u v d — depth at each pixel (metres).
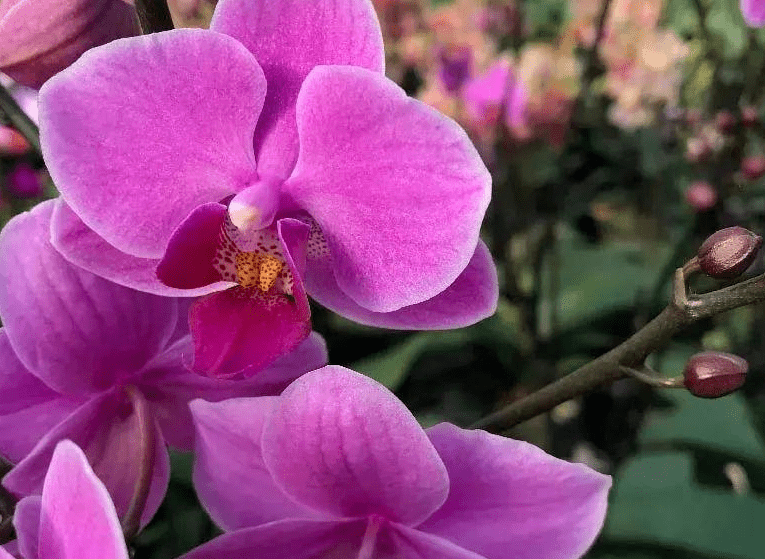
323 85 0.17
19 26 0.20
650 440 0.40
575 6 0.50
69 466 0.16
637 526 0.35
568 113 0.45
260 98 0.18
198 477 0.19
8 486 0.19
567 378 0.20
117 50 0.17
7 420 0.20
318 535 0.19
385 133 0.18
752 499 0.36
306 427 0.17
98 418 0.21
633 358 0.20
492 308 0.19
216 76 0.18
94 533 0.15
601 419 0.50
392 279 0.19
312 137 0.18
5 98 0.23
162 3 0.19
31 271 0.19
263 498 0.19
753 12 0.26
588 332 0.49
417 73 0.53
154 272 0.19
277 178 0.19
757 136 0.41
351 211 0.19
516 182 0.46
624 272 0.51
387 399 0.17
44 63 0.20
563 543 0.18
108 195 0.18
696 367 0.19
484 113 0.45
